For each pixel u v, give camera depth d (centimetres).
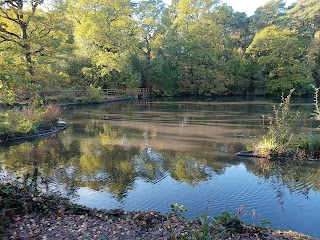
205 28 4094
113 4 3509
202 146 1270
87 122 1908
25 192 562
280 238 470
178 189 805
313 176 905
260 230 484
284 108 1235
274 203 721
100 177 891
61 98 2798
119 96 3509
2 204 505
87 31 3328
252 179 881
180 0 4247
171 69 4088
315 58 4094
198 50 3991
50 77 1878
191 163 1036
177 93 4247
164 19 4006
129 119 2031
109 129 1664
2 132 1335
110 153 1155
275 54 3941
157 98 3844
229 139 1400
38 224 478
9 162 1032
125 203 714
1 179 850
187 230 452
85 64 3422
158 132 1573
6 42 1831
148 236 448
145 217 510
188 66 4112
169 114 2280
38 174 910
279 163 1034
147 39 3969
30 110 1565
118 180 870
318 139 1116
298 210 687
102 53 3316
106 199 735
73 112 2400
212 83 4069
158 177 895
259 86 4150
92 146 1267
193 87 4141
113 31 3441
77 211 539
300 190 801
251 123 1847
